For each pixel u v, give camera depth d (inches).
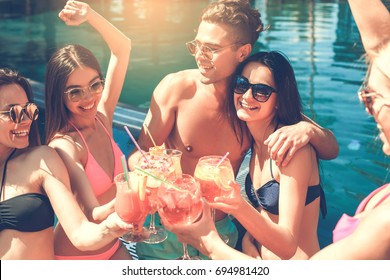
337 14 492.4
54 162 107.6
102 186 121.1
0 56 397.4
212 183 99.5
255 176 127.6
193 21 497.4
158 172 104.9
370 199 85.4
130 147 213.9
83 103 116.8
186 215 94.0
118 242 127.4
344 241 75.4
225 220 142.3
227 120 137.7
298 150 111.5
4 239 106.0
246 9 128.3
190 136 141.0
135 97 325.7
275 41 406.3
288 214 108.8
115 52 139.4
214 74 129.1
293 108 120.2
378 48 75.4
